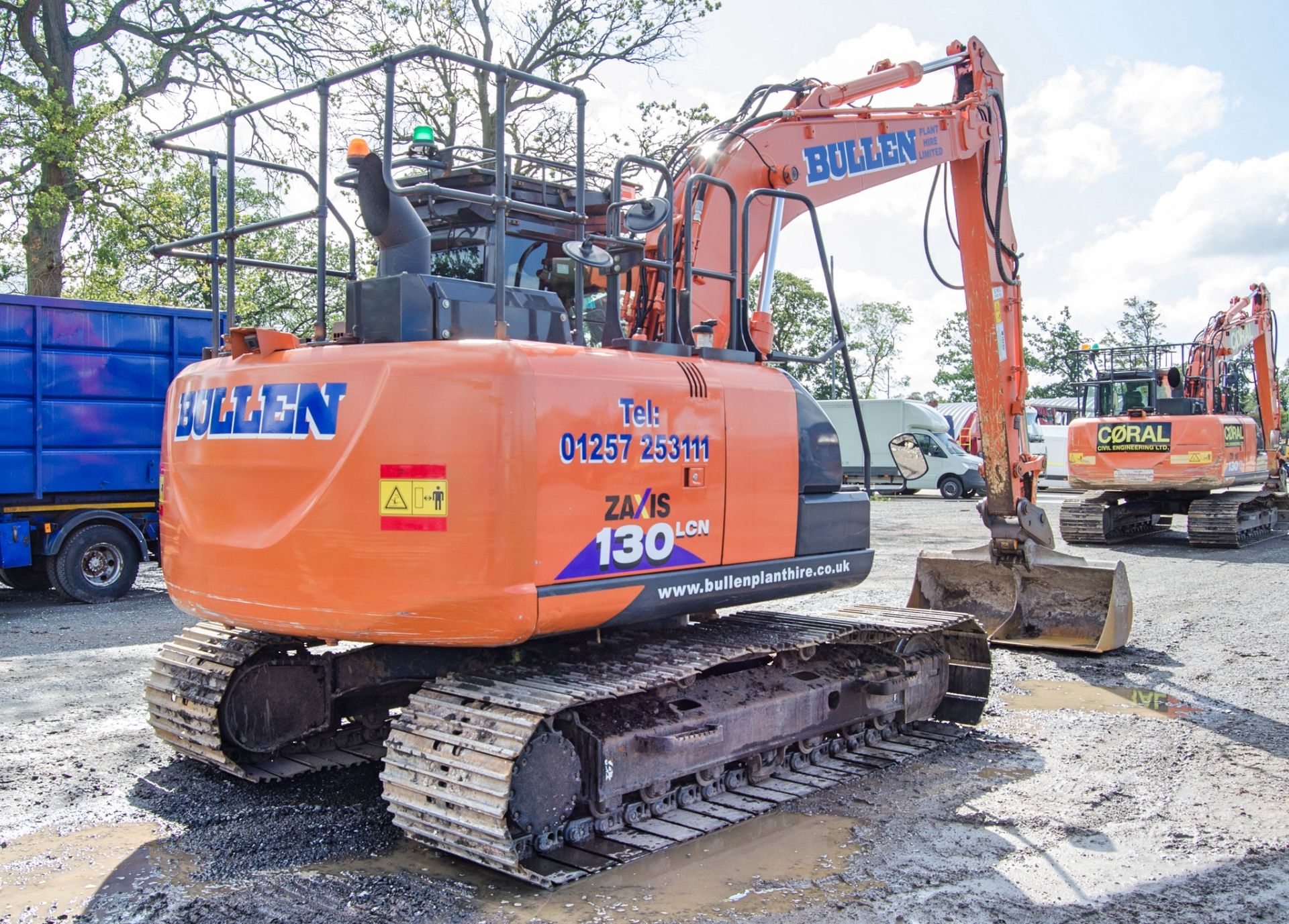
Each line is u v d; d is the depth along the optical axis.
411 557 4.18
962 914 4.01
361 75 4.50
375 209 4.67
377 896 4.10
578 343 4.75
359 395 4.32
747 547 5.21
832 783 5.57
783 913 3.99
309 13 20.27
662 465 4.75
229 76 20.30
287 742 5.56
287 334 4.74
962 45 8.55
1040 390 63.53
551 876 4.06
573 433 4.35
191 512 4.98
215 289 5.55
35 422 11.06
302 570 4.39
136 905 4.00
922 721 6.91
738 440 5.17
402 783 4.27
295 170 5.86
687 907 4.04
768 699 5.45
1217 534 16.73
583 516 4.39
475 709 4.30
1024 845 4.74
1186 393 18.73
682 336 5.43
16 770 5.61
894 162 7.86
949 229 8.62
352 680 5.62
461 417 4.15
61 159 17.33
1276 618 10.66
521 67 22.12
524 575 4.17
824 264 6.14
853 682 6.07
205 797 5.24
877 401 30.88
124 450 11.75
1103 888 4.27
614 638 5.48
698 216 6.57
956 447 29.98
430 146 5.76
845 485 6.19
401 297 4.42
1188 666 8.52
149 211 18.66
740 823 4.98
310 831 4.79
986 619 9.38
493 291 4.75
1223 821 5.07
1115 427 17.23
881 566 14.42
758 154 7.03
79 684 7.49
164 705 5.54
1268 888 4.29
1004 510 8.98
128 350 11.75
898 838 4.82
